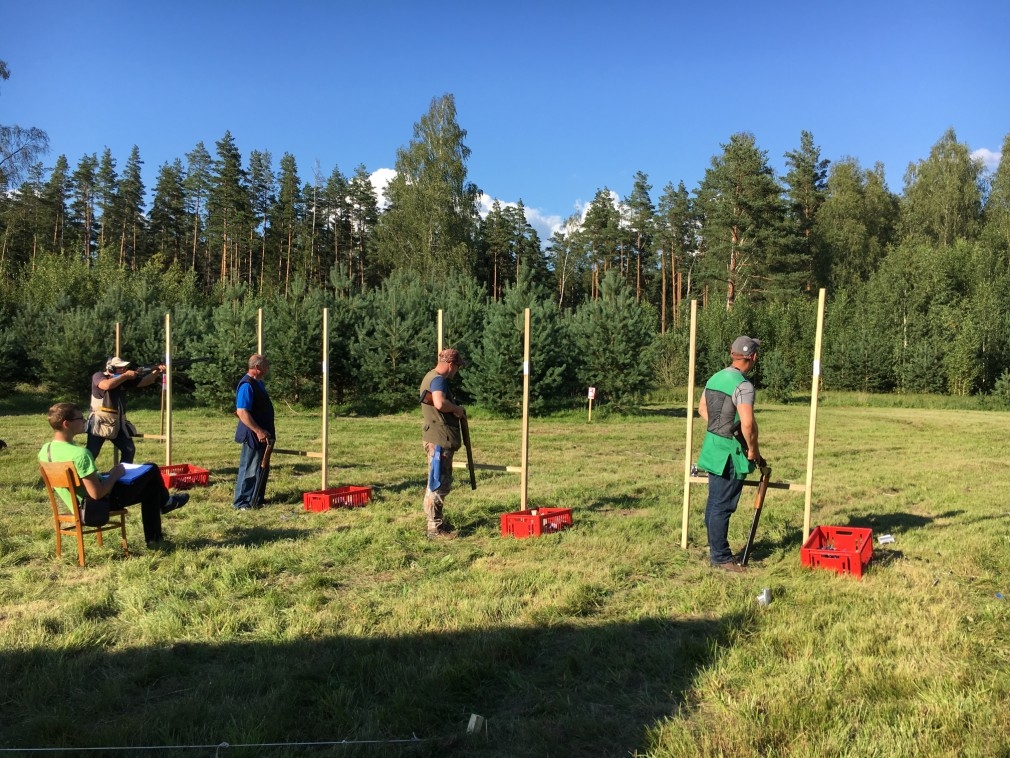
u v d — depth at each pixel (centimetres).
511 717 341
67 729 324
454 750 312
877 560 599
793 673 376
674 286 6138
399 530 694
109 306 2547
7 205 5178
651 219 5956
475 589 513
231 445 1359
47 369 2373
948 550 616
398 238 4409
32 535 655
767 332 3906
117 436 909
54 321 2528
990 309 3481
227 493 890
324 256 6209
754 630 441
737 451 574
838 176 5603
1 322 2602
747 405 563
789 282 4544
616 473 1100
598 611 480
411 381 2227
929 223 5209
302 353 2200
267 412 822
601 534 685
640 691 366
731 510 584
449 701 354
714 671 379
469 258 4322
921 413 2606
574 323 2341
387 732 323
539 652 414
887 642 417
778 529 708
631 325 2183
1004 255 4312
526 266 2214
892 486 998
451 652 406
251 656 406
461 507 800
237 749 302
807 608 479
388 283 2520
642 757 304
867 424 2066
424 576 555
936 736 312
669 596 507
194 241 6150
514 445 1460
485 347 2130
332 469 1092
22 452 1191
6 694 356
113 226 6019
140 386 935
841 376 3722
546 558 602
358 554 611
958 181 5172
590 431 1767
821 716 329
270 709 337
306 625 441
